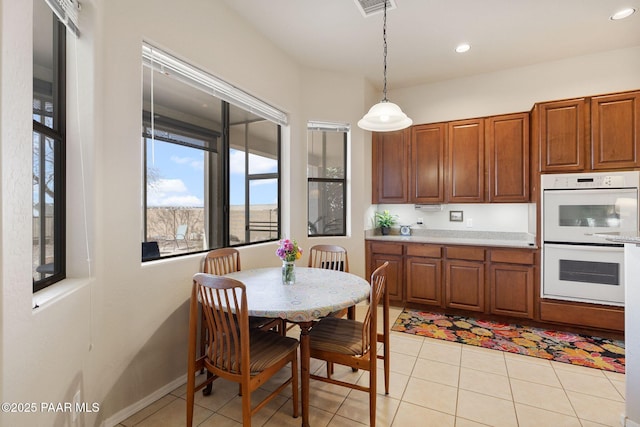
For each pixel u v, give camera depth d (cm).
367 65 356
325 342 174
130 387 176
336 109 373
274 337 179
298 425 168
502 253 317
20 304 94
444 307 347
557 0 240
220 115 281
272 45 308
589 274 280
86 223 152
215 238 281
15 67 92
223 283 144
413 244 361
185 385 208
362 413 178
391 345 270
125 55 173
